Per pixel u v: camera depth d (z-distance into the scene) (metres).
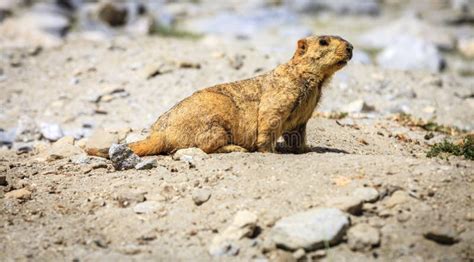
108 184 14.77
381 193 12.99
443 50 40.25
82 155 17.36
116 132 20.41
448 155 16.44
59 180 15.41
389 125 21.22
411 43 37.75
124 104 24.86
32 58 29.58
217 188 13.80
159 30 41.69
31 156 19.00
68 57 29.31
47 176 15.83
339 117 22.23
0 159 18.39
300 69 15.73
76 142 20.05
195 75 26.53
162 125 16.08
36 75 27.77
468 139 17.78
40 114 24.62
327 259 11.67
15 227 13.30
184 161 15.29
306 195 13.16
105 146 18.16
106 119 23.91
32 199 14.48
